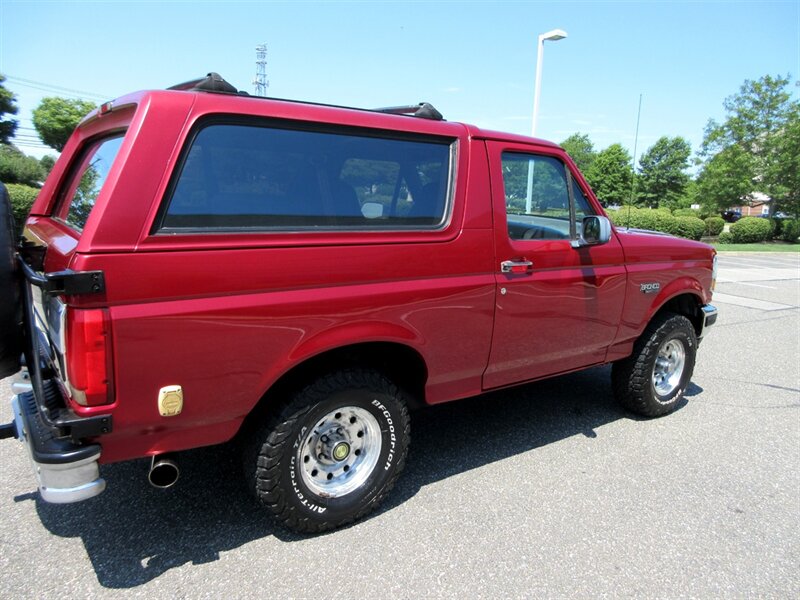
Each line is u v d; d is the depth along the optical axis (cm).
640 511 316
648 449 396
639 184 5841
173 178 219
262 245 239
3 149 2859
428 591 247
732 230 2920
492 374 342
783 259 2161
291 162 254
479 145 317
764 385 550
